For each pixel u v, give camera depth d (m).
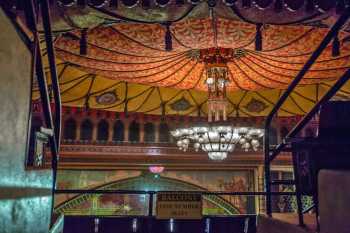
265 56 8.14
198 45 7.39
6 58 1.49
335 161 2.38
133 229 4.35
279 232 2.87
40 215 2.05
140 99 10.95
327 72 8.34
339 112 2.55
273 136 11.91
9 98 1.52
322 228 2.01
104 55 7.62
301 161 2.65
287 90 2.74
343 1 3.11
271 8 3.43
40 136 2.27
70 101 10.33
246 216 4.41
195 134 9.13
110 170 12.23
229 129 8.88
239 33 6.66
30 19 1.79
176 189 12.43
